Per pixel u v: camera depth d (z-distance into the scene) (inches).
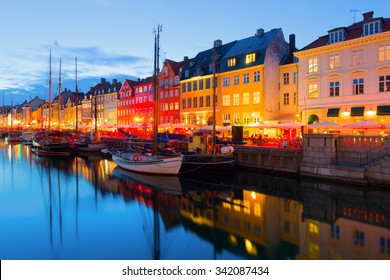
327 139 868.0
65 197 813.9
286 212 652.1
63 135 1878.7
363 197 735.7
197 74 2014.0
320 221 588.7
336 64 1279.5
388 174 743.7
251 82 1679.4
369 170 776.9
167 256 441.7
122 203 746.2
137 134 2255.2
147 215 647.8
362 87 1200.2
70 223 596.4
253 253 445.7
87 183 995.3
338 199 732.7
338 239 495.2
